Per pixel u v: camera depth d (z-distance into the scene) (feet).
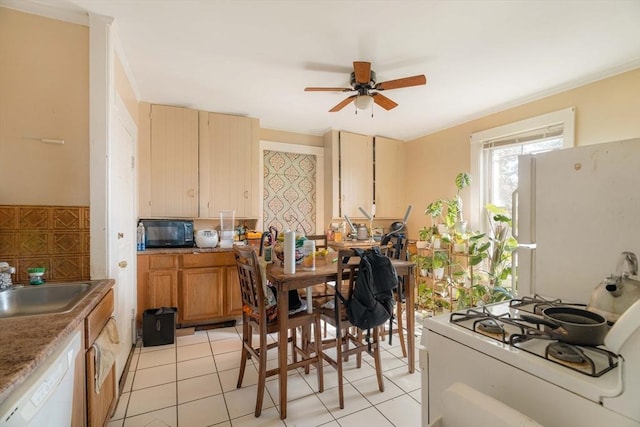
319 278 6.11
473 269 10.53
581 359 2.59
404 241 8.51
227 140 11.26
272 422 5.67
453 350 3.39
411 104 10.26
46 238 5.30
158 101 10.05
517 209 5.26
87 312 4.03
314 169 14.12
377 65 7.52
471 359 3.18
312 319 6.50
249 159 11.64
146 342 8.86
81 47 5.51
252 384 6.95
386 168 14.58
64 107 5.40
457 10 5.48
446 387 3.47
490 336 3.19
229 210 11.29
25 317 3.57
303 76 8.17
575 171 4.48
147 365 7.78
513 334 3.09
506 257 9.56
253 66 7.62
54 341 2.94
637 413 2.02
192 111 10.69
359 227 13.39
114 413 5.83
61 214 5.37
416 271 12.50
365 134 14.15
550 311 3.52
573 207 4.50
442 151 13.01
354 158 13.82
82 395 3.92
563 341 2.95
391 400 6.36
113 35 5.95
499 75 8.08
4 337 3.01
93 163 5.53
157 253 9.55
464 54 7.02
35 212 5.23
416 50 6.84
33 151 5.23
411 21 5.80
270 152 13.26
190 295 9.93
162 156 10.24
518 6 5.36
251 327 6.82
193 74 8.07
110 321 5.23
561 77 8.15
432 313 11.55
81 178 5.49
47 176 5.30
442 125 12.71
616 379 2.33
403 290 8.01
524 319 3.38
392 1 5.24
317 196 14.03
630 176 3.93
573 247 4.50
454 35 6.27
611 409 2.16
